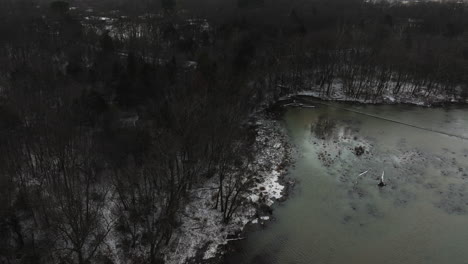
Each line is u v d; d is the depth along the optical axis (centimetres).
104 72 6344
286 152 5756
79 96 5334
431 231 4150
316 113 7388
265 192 4706
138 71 5919
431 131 6719
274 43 8256
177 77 6147
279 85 8300
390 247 3906
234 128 4847
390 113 7544
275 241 3928
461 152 5934
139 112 5381
